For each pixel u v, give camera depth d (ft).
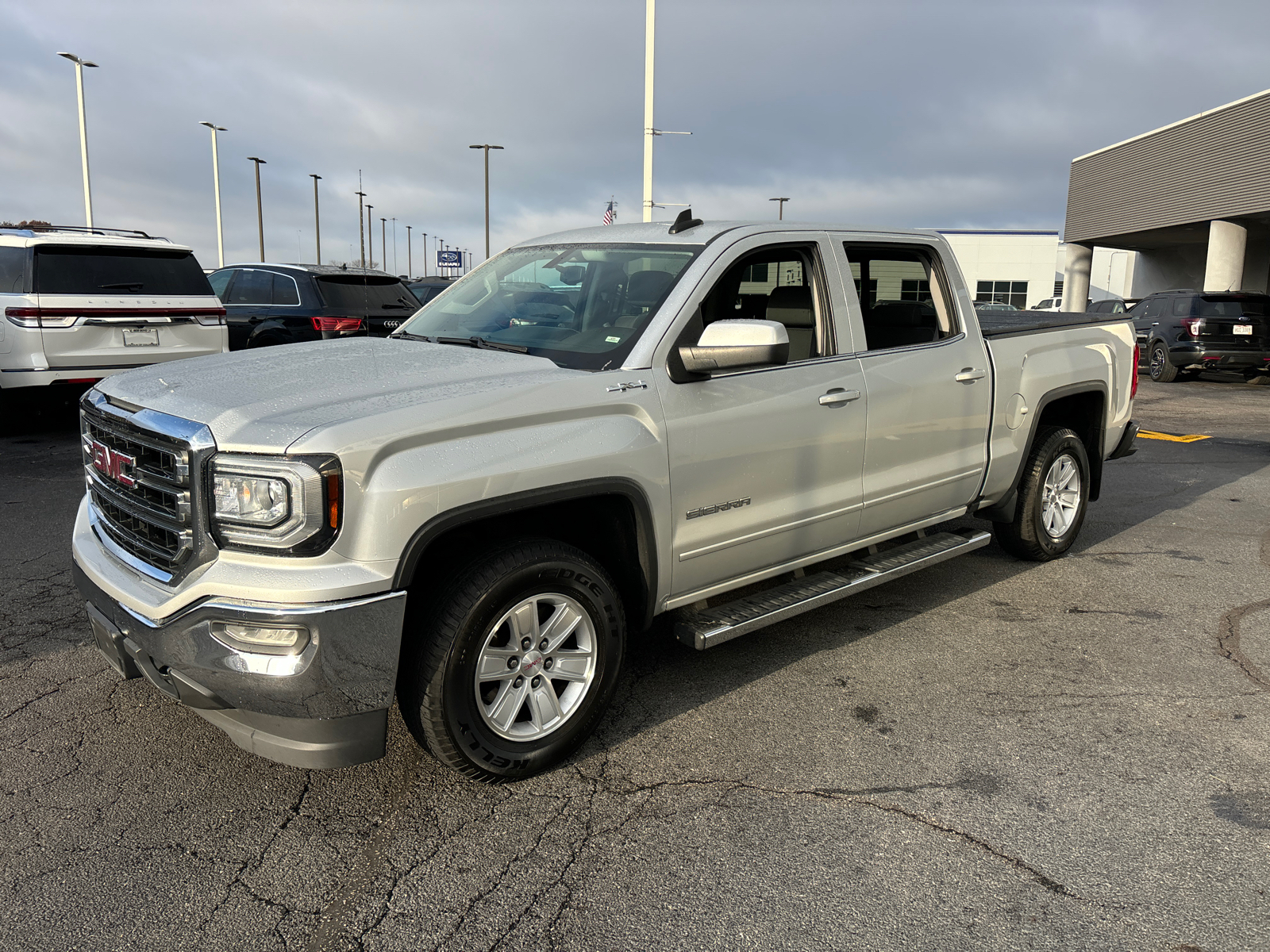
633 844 8.87
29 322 26.63
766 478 11.65
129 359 28.48
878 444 13.12
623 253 12.20
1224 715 11.56
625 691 12.19
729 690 12.23
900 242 13.91
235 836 8.95
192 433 8.45
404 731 11.19
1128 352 18.65
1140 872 8.42
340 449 8.09
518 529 10.26
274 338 33.91
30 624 14.14
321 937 7.59
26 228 30.86
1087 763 10.37
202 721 11.21
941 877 8.36
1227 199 69.77
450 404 8.90
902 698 12.02
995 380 15.12
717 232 11.90
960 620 14.87
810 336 12.59
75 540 10.62
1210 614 15.15
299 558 8.13
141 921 7.74
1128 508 22.58
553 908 7.96
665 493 10.48
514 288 12.89
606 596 10.21
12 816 9.21
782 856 8.68
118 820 9.20
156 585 8.92
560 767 10.28
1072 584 16.67
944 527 19.66
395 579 8.41
